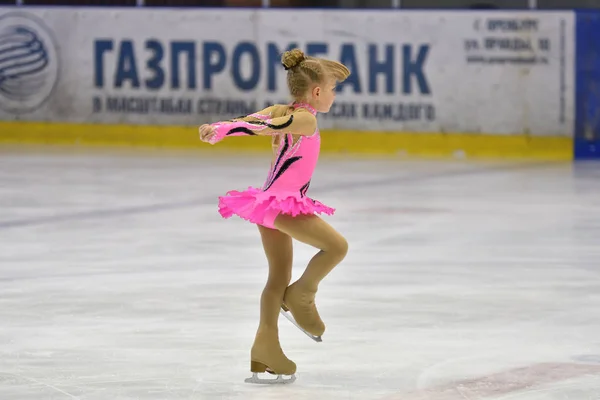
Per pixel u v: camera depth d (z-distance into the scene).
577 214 30.00
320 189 36.12
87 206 31.28
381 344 14.94
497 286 19.45
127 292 18.77
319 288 19.23
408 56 49.75
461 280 20.05
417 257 22.69
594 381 12.94
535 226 27.58
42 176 39.03
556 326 16.16
